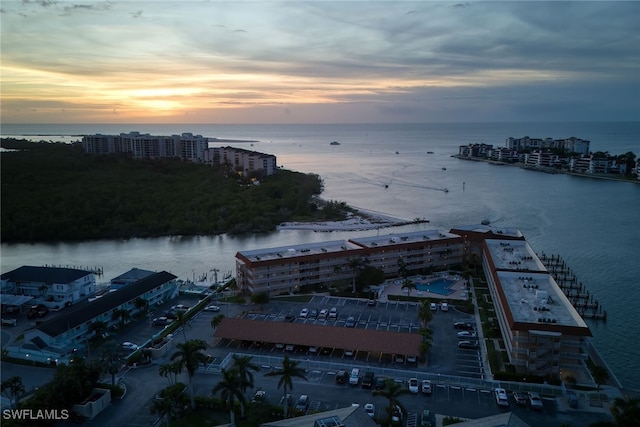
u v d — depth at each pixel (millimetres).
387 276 184375
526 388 106188
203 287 175875
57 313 154500
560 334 109750
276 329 127688
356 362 119125
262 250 177125
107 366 106250
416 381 108188
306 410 98438
